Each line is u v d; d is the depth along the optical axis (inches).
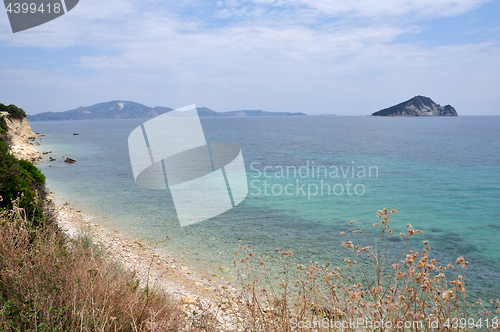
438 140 3196.4
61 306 125.4
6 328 107.8
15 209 210.4
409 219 624.4
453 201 794.8
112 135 3902.6
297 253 410.3
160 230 498.3
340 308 132.1
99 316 126.7
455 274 364.2
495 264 398.9
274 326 137.5
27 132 2780.5
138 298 158.7
